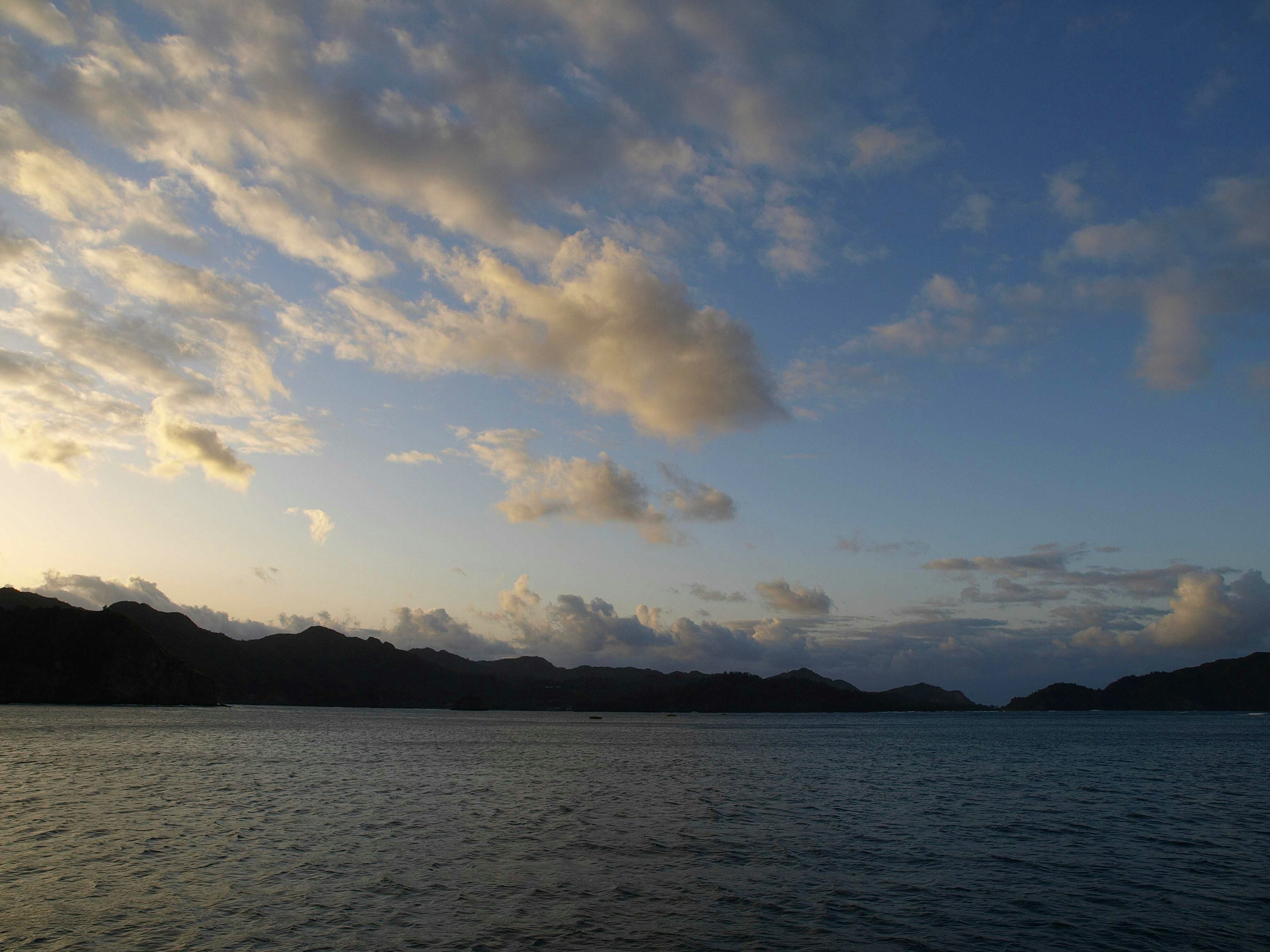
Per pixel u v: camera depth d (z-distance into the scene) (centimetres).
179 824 3981
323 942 2155
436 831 3906
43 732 11769
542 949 2133
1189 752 11456
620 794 5647
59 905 2472
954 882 2962
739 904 2608
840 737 16838
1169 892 2855
